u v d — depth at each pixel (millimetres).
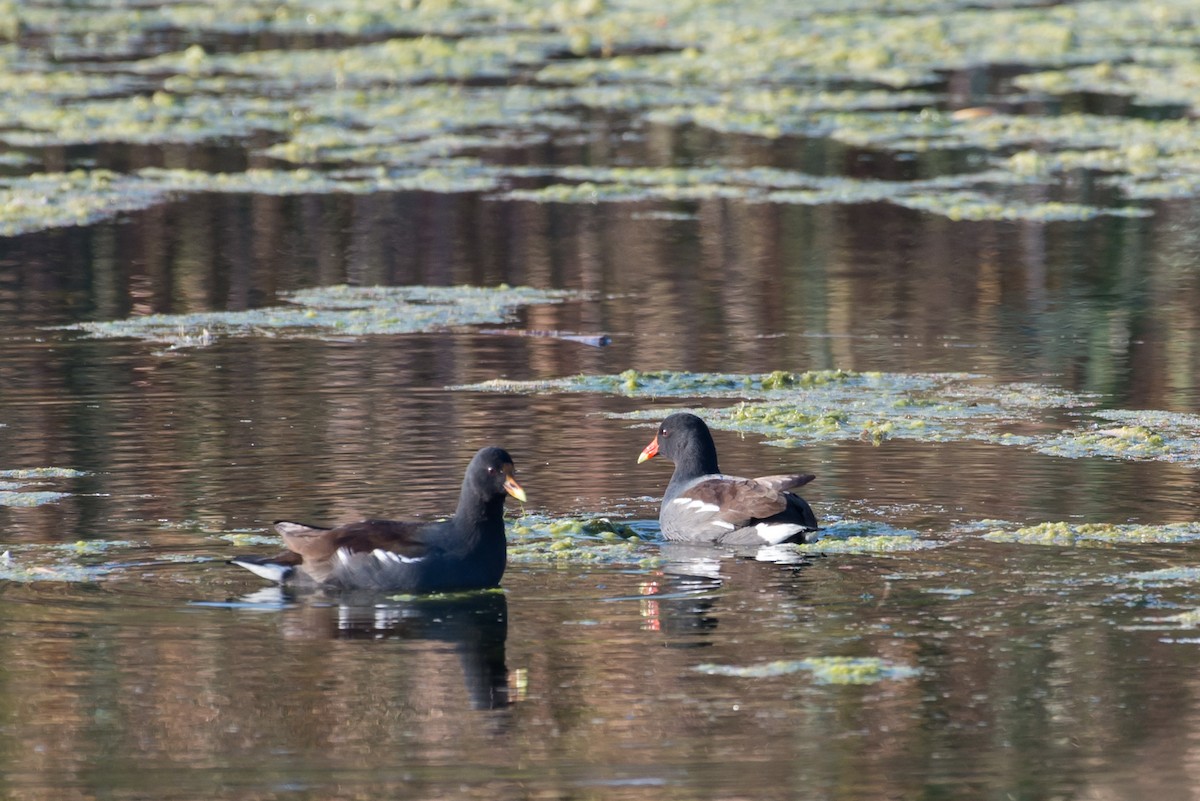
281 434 16875
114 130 37500
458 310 23781
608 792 9195
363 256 27406
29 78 43500
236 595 12289
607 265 26812
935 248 27844
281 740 9852
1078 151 35750
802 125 38531
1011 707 10258
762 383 19766
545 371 20250
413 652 11211
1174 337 22016
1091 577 12555
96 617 11773
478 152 36188
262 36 50594
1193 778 9344
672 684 10648
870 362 20906
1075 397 18984
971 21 51469
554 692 10531
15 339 21594
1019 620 11664
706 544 13797
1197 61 45125
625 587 12586
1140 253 27359
